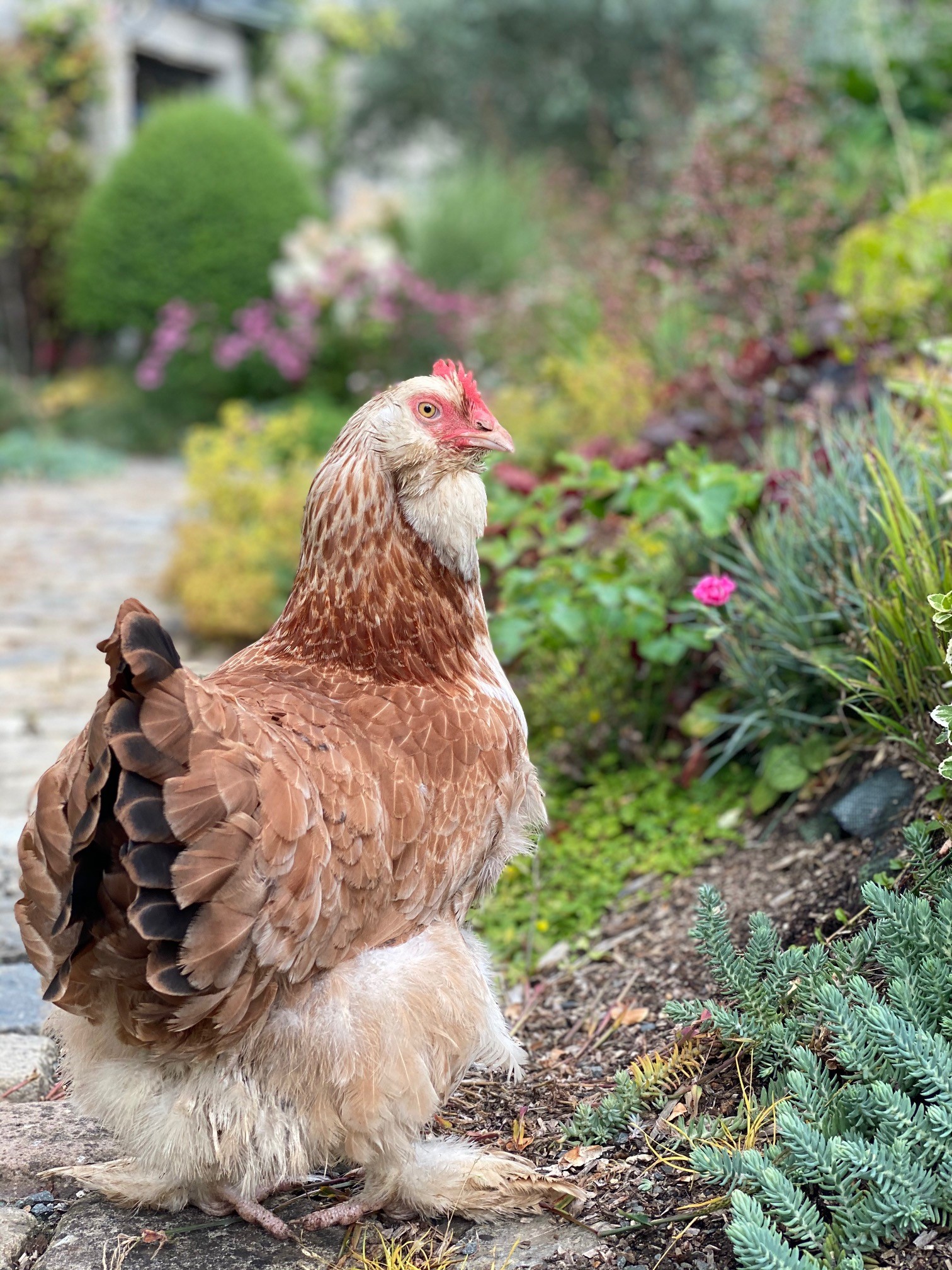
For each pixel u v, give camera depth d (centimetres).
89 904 54
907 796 91
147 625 53
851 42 279
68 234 479
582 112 536
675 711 121
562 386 223
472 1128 77
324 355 404
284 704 64
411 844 64
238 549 206
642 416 186
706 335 188
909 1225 58
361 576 69
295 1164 61
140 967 54
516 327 300
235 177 441
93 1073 61
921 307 148
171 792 53
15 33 482
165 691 54
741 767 115
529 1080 82
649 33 531
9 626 211
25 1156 74
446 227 405
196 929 54
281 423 241
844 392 142
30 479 367
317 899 58
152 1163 61
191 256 438
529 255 389
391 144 607
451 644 72
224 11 543
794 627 104
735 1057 74
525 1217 67
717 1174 64
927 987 67
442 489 70
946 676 84
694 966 90
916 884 78
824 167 205
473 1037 65
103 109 506
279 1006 60
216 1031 57
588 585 118
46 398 452
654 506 115
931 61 252
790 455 125
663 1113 73
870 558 100
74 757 56
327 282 389
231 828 54
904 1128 59
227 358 402
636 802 115
